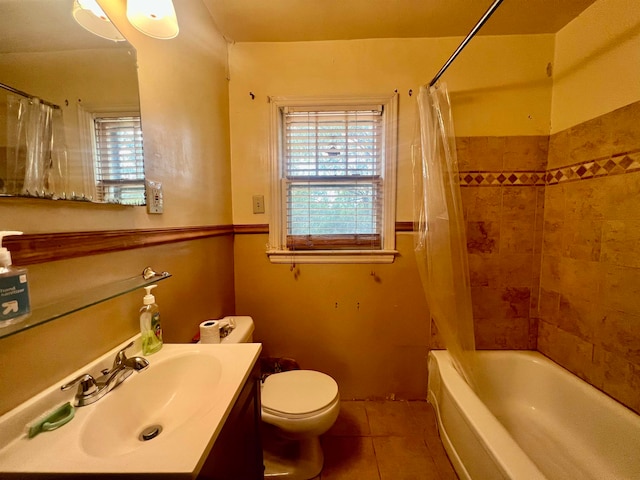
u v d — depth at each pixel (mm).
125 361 751
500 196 1602
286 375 1383
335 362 1748
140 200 871
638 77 1095
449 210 1425
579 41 1366
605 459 1151
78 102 659
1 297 451
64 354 641
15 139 520
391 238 1660
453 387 1255
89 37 692
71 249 639
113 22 771
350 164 1679
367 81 1594
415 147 1484
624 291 1148
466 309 1443
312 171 1688
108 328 771
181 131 1133
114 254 787
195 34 1247
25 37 538
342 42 1584
